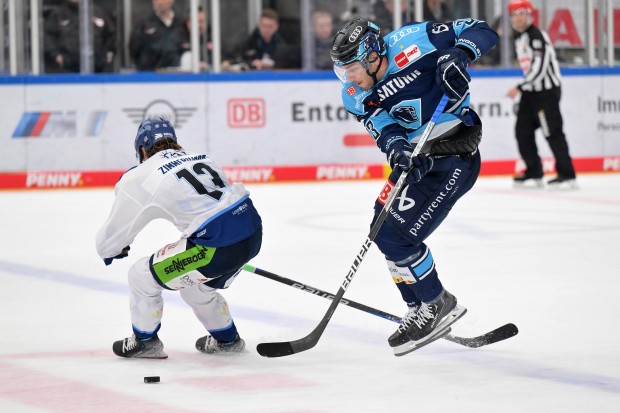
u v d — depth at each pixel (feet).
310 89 86.99
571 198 73.20
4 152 82.43
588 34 92.22
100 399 26.58
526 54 76.69
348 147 88.02
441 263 47.75
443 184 30.45
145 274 30.48
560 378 28.07
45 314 38.04
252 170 86.22
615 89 92.53
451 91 29.30
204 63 86.84
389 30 88.58
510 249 51.47
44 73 84.33
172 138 31.71
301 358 31.09
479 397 26.30
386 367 29.84
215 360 30.99
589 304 38.24
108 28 85.05
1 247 54.60
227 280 30.99
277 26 87.51
